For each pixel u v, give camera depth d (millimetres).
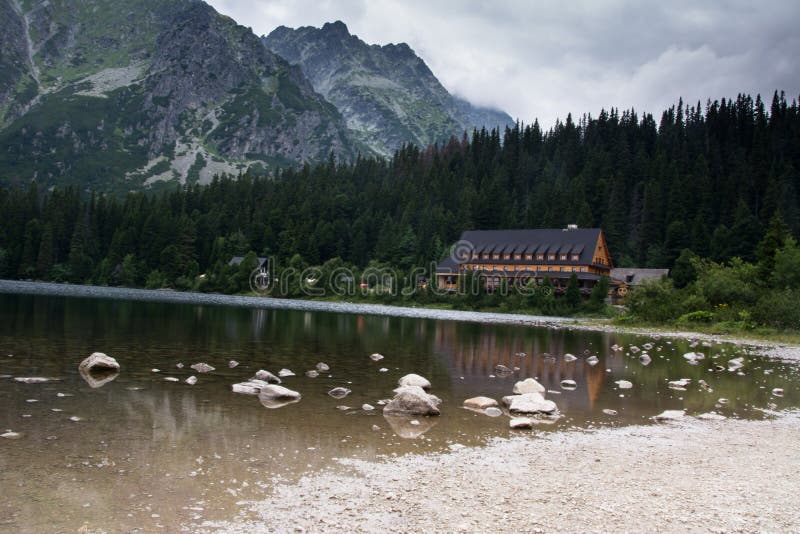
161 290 135000
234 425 15773
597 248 120688
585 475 12664
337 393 21125
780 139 179000
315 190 190000
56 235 147625
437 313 92562
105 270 140375
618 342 47906
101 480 10969
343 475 12055
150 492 10492
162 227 147250
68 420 15266
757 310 59219
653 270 119500
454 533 9172
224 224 167000
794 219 128500
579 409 20469
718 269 76125
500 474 12570
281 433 15227
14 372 21719
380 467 12750
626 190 159500
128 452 12789
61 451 12602
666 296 71500
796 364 35781
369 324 60250
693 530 9516
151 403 17844
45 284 126125
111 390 19453
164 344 32969
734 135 188875
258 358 29562
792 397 24266
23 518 9109
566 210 145875
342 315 74875
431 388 23547
